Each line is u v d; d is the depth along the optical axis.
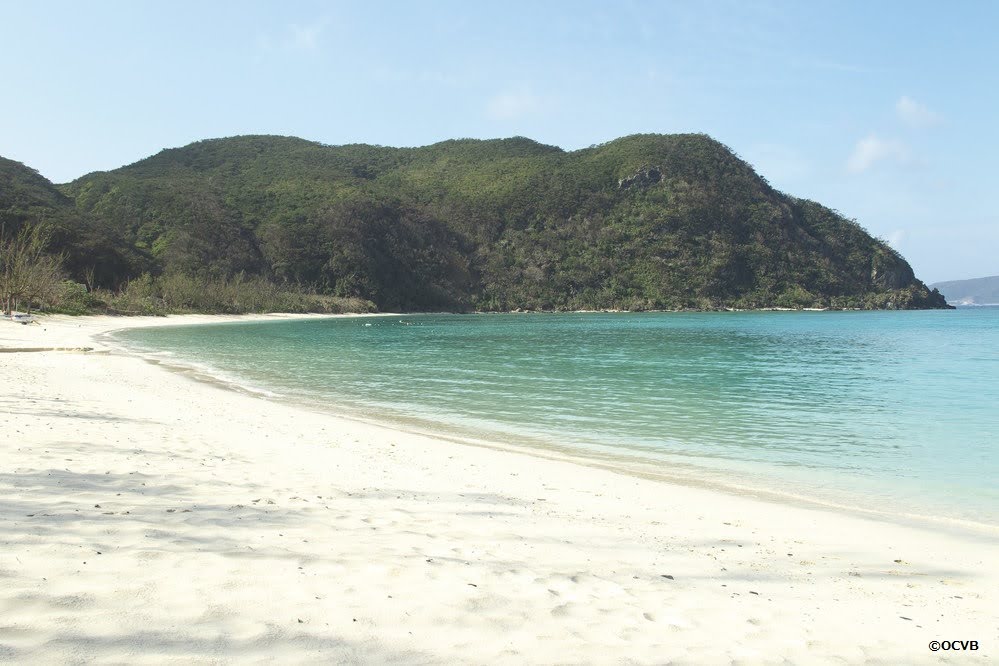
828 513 8.66
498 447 12.87
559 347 43.22
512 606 4.51
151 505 6.23
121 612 3.77
